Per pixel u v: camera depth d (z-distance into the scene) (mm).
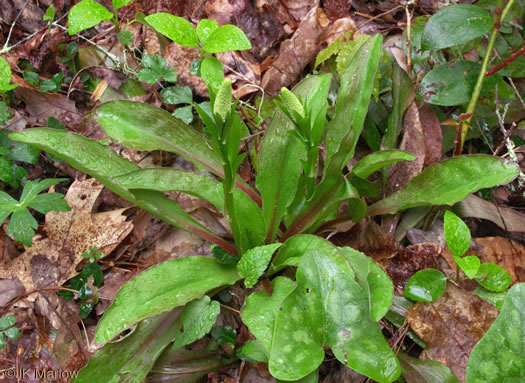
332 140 541
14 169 576
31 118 618
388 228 563
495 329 451
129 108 530
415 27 636
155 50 661
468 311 497
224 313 533
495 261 548
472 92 589
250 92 644
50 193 534
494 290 506
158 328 494
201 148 540
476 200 569
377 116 615
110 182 500
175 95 616
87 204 565
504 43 634
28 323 526
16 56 636
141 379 471
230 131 437
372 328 453
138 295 477
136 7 681
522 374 445
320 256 466
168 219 519
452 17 556
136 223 571
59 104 625
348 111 538
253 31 675
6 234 557
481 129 610
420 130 568
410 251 537
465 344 491
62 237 555
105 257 558
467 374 450
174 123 537
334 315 457
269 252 485
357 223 566
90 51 652
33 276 542
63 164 599
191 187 524
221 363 508
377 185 533
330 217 555
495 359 448
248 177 606
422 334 495
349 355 447
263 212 531
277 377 430
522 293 452
